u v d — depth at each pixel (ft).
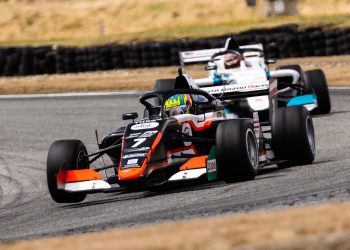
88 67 385.29
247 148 115.34
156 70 363.76
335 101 225.97
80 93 294.05
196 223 73.67
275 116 129.70
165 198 111.24
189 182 123.44
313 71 201.77
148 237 67.26
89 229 91.76
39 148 194.59
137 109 242.99
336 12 549.54
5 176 161.79
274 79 141.08
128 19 631.56
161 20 615.16
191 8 613.93
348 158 134.72
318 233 60.90
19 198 136.46
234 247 58.65
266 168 133.28
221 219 74.64
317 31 366.63
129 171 109.81
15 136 215.10
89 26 635.66
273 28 406.00
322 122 189.98
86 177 116.57
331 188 100.94
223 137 114.42
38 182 151.94
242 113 179.63
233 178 115.85
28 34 639.76
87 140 199.52
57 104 270.46
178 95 126.11
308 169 124.36
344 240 57.47
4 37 640.58
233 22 540.93
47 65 387.55
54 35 634.02
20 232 99.25
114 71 377.30
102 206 113.39
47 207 120.57
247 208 91.81
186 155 123.34
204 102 130.93
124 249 61.46
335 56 350.84
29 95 304.50
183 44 375.66
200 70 350.23
